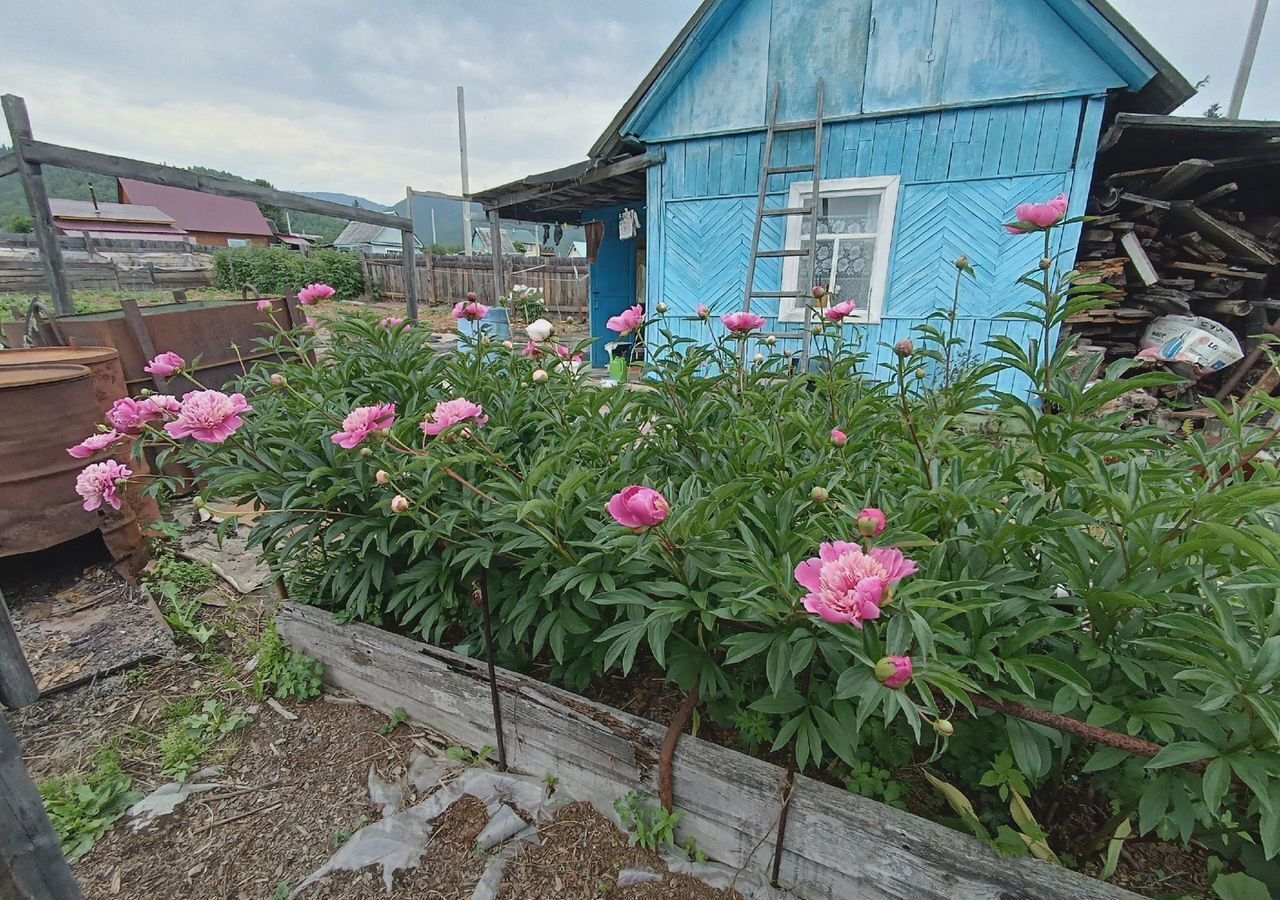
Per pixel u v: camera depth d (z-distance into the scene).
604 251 8.47
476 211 22.16
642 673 1.71
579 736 1.44
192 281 14.76
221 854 1.40
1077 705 1.11
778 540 1.22
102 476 1.70
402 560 1.88
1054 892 1.00
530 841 1.38
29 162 3.67
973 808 1.24
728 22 5.14
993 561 1.17
